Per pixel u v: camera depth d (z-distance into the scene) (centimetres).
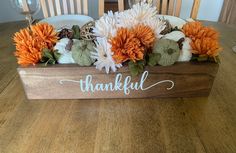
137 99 42
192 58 39
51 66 38
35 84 40
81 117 39
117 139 35
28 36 38
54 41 39
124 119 38
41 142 34
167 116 39
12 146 34
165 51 36
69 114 39
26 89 41
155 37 38
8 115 39
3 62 54
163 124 37
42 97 42
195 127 37
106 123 37
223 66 52
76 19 67
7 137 35
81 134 35
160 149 33
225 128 37
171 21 58
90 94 42
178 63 39
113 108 40
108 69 38
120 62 37
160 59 37
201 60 39
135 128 36
